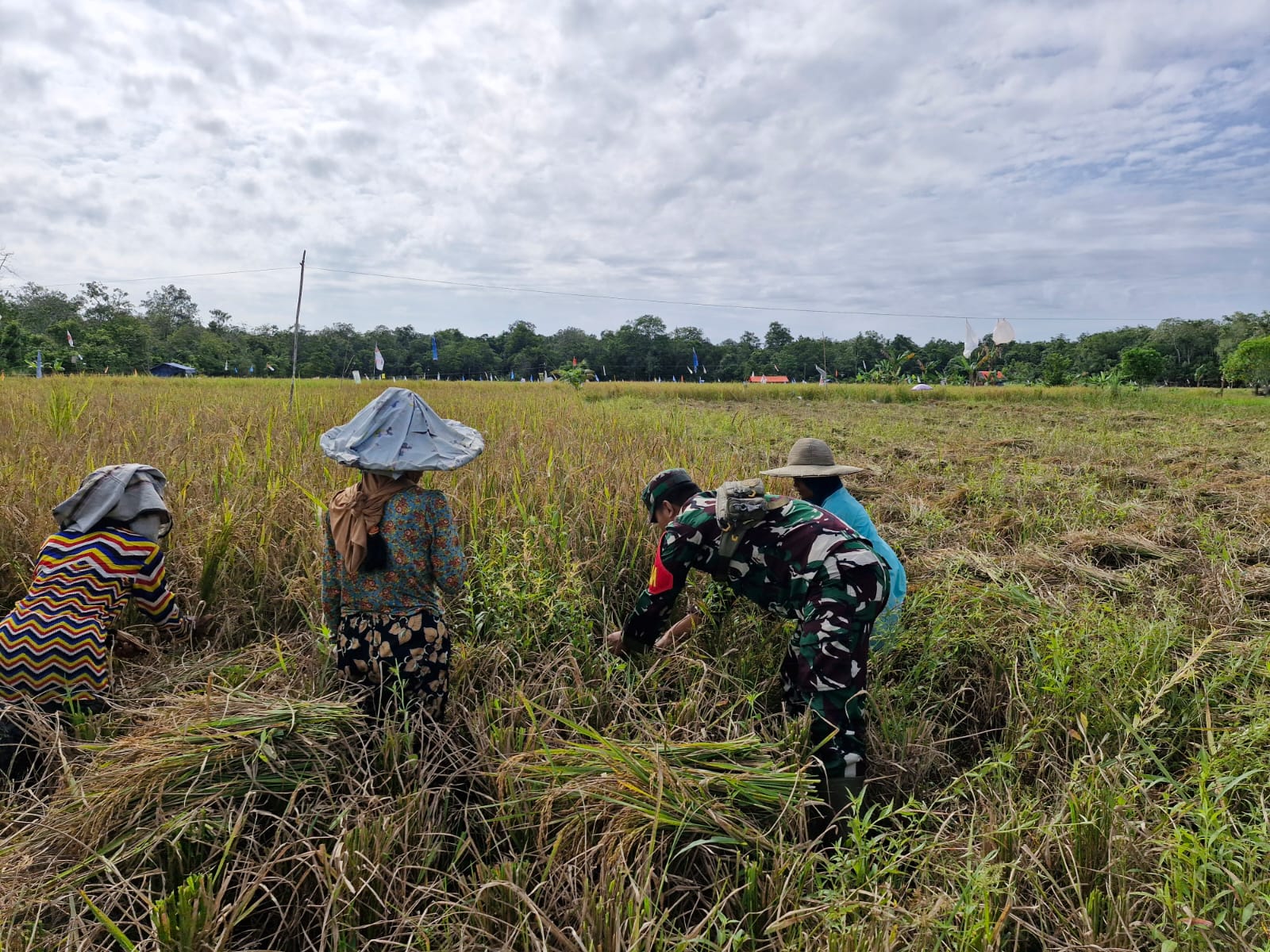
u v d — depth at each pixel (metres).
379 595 2.82
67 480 4.64
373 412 2.81
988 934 1.86
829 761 2.66
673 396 31.25
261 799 2.45
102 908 2.06
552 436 8.52
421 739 2.74
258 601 3.96
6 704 2.68
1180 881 2.00
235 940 2.07
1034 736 2.90
